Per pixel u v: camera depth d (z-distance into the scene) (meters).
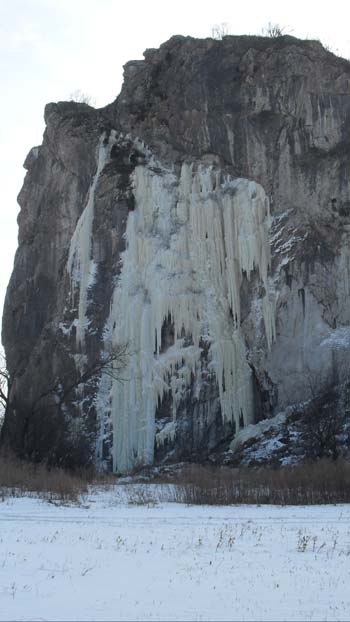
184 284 37.03
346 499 23.73
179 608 9.65
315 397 34.72
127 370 35.97
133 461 35.16
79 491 25.36
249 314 36.91
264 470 28.31
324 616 9.34
